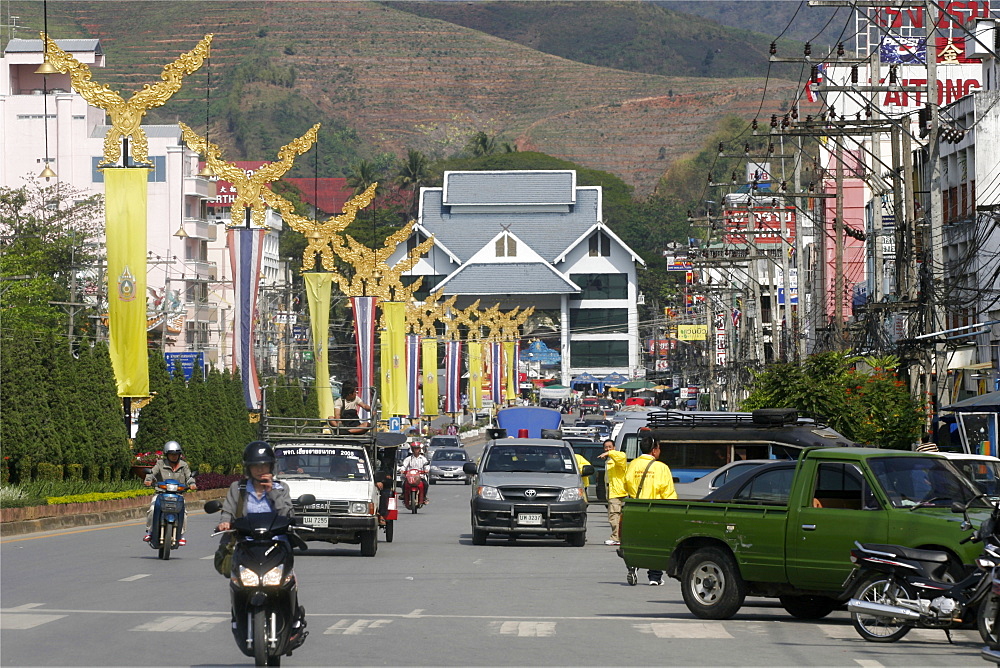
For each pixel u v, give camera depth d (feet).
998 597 71.05
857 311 254.06
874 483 83.10
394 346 349.20
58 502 184.75
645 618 88.43
